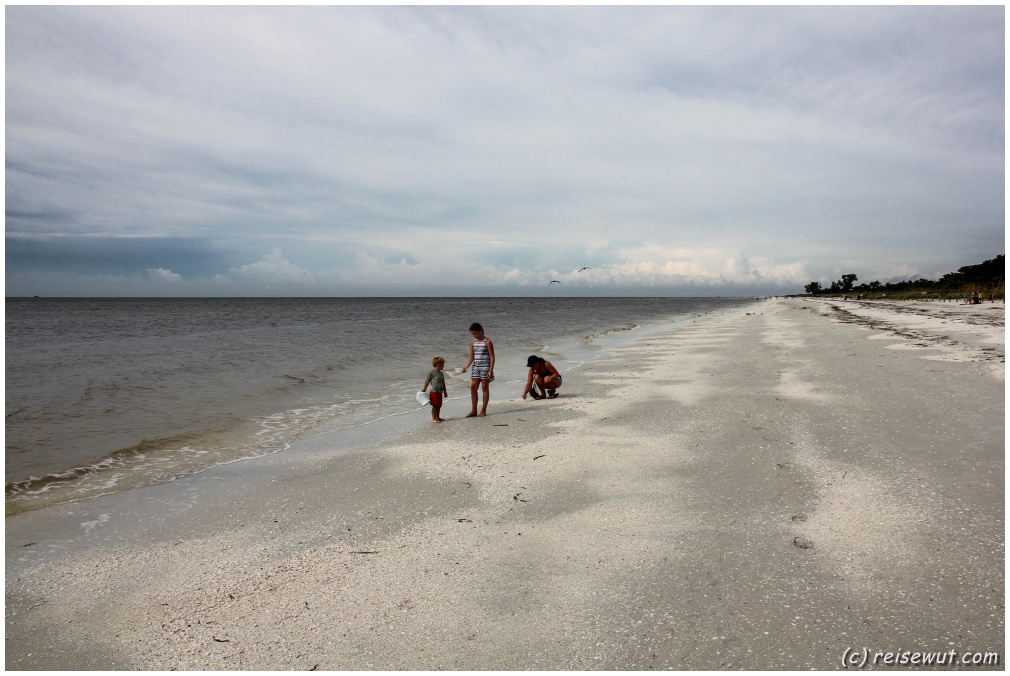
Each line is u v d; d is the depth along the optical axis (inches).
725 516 198.1
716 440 295.4
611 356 745.6
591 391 468.4
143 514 226.5
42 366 733.3
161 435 359.9
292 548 189.6
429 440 329.1
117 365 743.1
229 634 141.9
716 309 3454.7
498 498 227.0
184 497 245.4
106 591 165.8
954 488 210.4
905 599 141.7
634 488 231.0
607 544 181.0
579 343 1014.4
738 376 503.5
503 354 829.8
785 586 150.8
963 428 287.0
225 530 207.9
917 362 512.1
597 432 326.0
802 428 307.9
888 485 217.3
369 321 2245.3
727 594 148.6
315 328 1726.1
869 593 145.3
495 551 179.8
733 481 233.0
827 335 885.8
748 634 131.9
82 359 824.9
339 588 161.5
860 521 187.0
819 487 220.2
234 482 264.8
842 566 159.3
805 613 138.5
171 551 191.2
